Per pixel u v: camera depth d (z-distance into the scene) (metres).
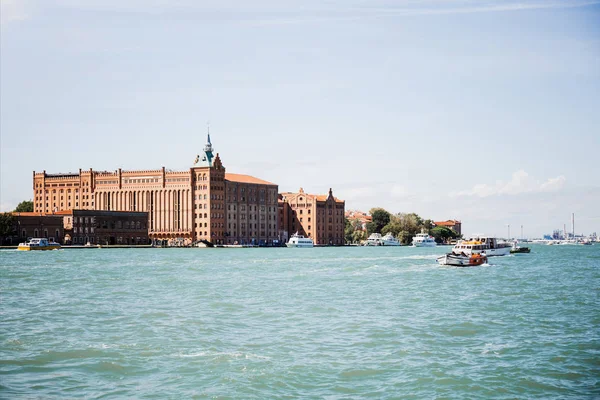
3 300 97.12
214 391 51.00
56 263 188.38
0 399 49.16
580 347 63.84
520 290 110.69
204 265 181.88
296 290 111.31
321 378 54.03
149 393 50.59
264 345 64.69
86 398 49.53
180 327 74.00
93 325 75.44
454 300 96.94
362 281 129.00
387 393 50.69
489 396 50.19
